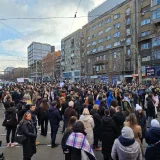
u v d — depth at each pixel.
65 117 8.05
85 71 71.81
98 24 66.69
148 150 4.33
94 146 7.52
